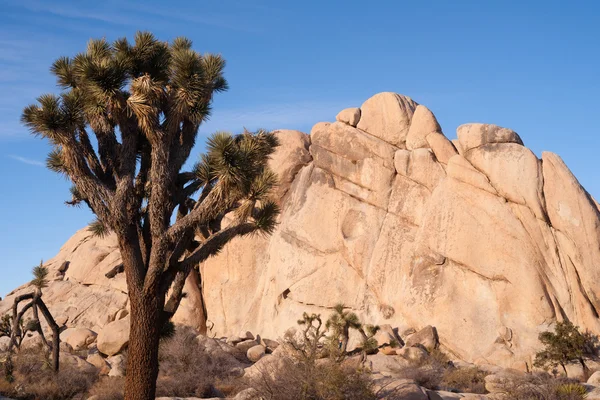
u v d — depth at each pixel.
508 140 31.34
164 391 19.86
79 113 14.37
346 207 35.25
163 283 14.34
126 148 14.89
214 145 14.07
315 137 37.69
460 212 30.98
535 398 17.84
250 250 38.06
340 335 22.78
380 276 32.72
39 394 19.56
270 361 20.47
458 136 32.53
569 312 28.03
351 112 37.22
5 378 20.73
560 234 29.11
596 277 28.03
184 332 27.39
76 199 15.98
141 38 15.66
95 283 41.22
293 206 36.81
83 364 24.11
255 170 14.59
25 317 39.50
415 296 30.83
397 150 35.25
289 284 34.72
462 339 28.80
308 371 15.94
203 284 39.28
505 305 28.80
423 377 22.14
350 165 35.94
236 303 37.28
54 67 15.69
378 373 22.80
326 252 34.66
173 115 14.59
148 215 15.11
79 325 38.62
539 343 27.34
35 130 14.02
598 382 22.05
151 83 14.44
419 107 35.41
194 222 14.22
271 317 34.88
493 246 29.77
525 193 29.83
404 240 32.94
